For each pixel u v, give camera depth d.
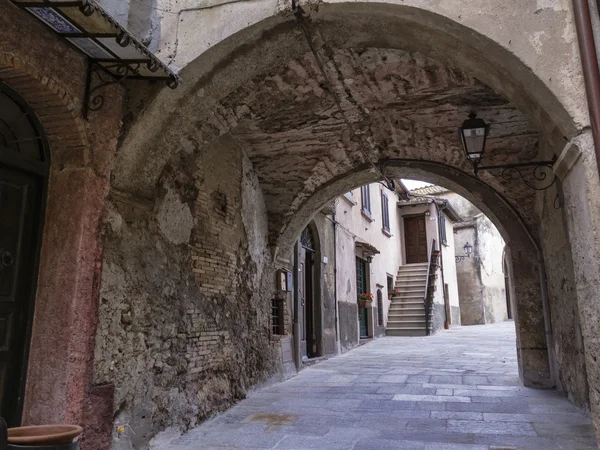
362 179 8.16
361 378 8.11
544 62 3.46
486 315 27.88
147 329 4.55
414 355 11.34
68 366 3.51
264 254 7.75
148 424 4.44
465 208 28.77
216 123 5.34
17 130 3.60
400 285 20.19
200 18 4.19
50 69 3.44
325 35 4.20
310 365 9.82
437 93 5.46
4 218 3.46
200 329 5.56
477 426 4.95
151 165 4.54
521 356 7.24
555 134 3.69
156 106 4.15
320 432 4.84
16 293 3.53
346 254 13.29
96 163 3.88
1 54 3.09
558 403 5.94
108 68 3.89
